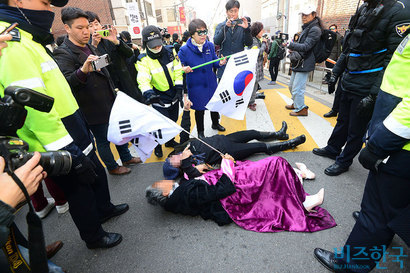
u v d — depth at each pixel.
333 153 2.91
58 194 2.34
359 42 2.07
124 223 2.24
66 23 2.02
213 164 2.69
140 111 1.98
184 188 2.11
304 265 1.65
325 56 3.93
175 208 2.12
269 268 1.65
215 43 4.32
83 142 1.66
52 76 1.40
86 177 1.47
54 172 1.05
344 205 2.17
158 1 28.45
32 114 1.19
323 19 7.83
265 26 14.85
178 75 3.11
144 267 1.76
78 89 2.06
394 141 1.06
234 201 2.13
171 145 3.74
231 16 3.90
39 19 1.32
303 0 9.07
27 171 0.83
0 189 0.75
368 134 1.37
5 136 0.88
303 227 1.91
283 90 6.54
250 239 1.90
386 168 1.17
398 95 1.12
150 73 2.95
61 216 2.41
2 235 0.72
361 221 1.35
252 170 2.23
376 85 1.94
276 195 2.10
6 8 1.20
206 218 2.13
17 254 0.99
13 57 1.13
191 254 1.83
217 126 4.09
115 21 12.88
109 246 1.95
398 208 1.18
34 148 1.35
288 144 3.08
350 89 2.28
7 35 0.89
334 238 1.83
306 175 2.56
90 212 1.75
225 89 2.96
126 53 3.12
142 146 2.14
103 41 2.91
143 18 18.08
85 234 1.83
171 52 3.05
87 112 2.46
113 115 1.94
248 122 4.37
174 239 1.99
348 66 2.28
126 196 2.63
